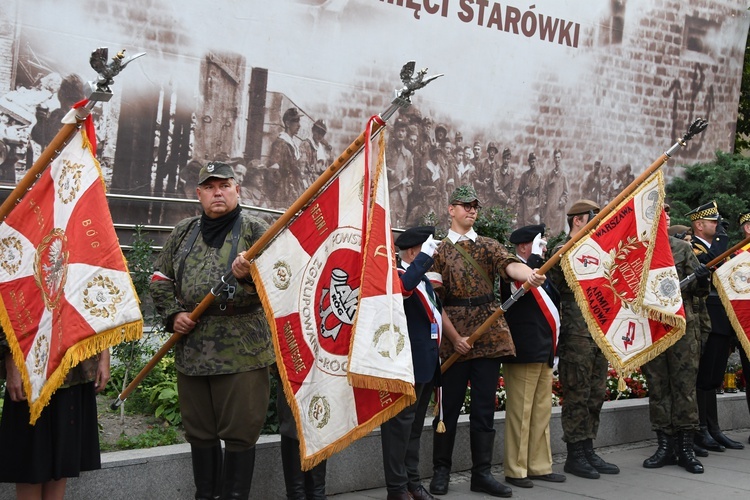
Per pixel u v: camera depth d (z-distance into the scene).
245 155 9.58
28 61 8.19
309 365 4.39
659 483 6.72
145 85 8.84
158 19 8.91
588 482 6.67
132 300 4.04
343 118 10.36
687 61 14.11
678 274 7.39
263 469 5.53
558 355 6.94
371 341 4.18
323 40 10.12
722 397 9.27
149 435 5.80
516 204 12.15
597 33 12.91
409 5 10.87
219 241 4.86
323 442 4.34
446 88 11.30
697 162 14.38
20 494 4.26
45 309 4.06
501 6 11.78
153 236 9.02
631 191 6.54
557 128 12.54
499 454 7.18
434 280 6.05
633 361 6.41
